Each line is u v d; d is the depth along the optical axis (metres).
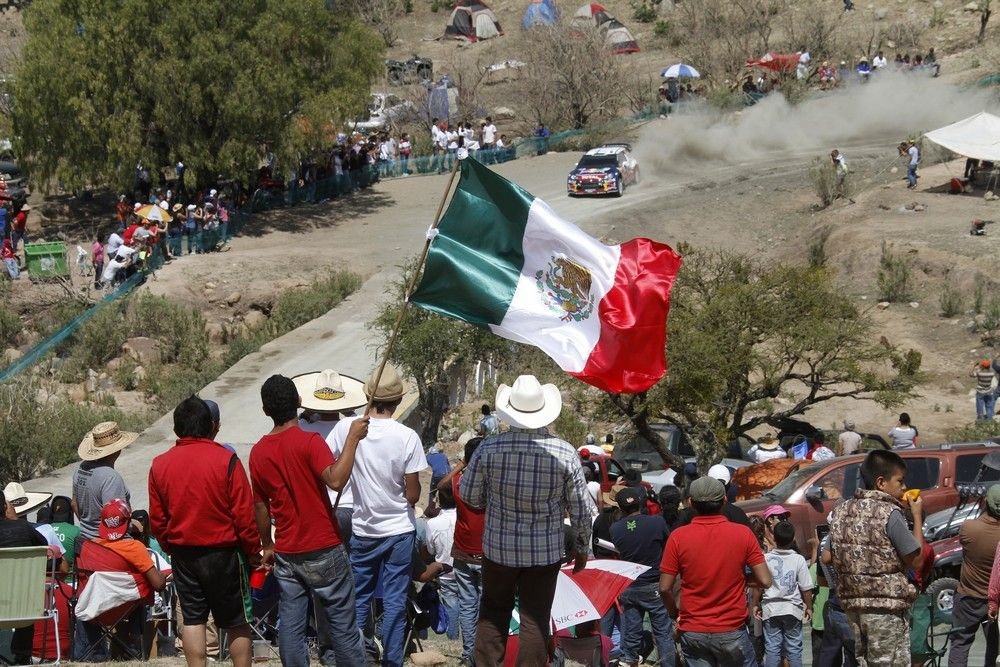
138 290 49.25
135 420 35.81
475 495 8.55
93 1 55.50
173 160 56.38
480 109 83.38
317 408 11.17
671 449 28.94
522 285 9.79
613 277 9.68
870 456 9.79
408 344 34.25
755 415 36.72
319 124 59.38
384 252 55.66
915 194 55.59
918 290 46.19
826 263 50.69
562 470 8.37
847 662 11.42
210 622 12.64
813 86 78.06
